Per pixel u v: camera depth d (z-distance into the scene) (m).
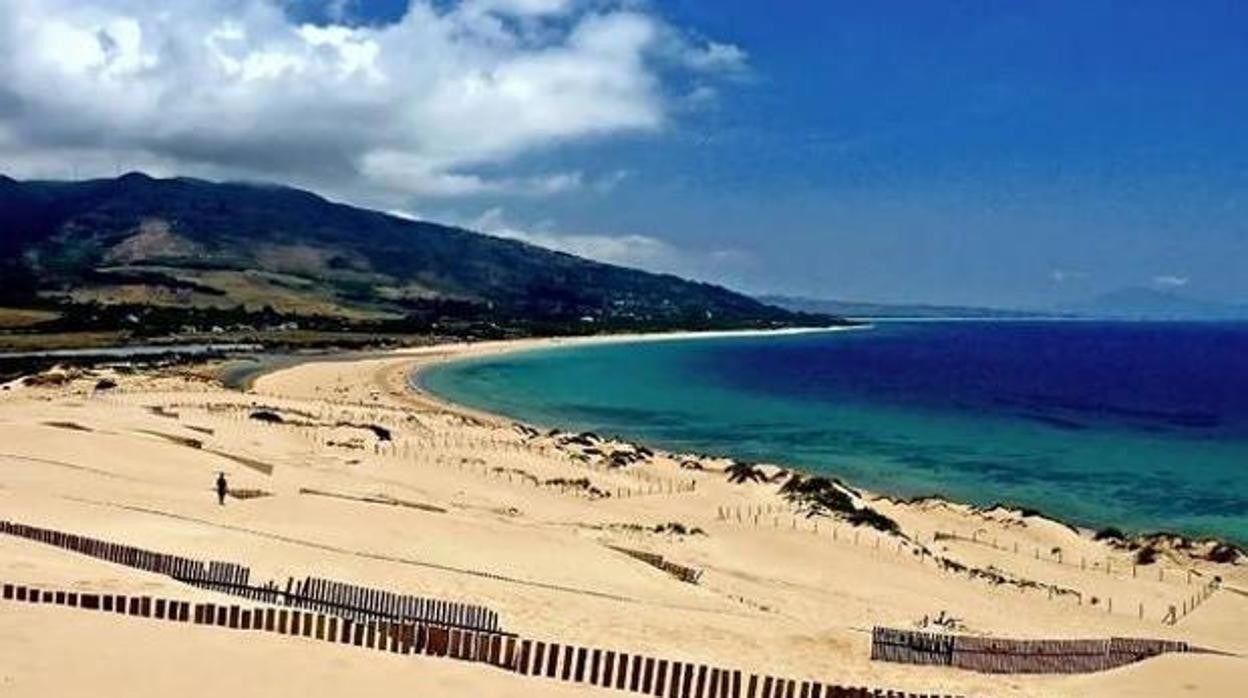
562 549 43.91
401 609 29.50
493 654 22.33
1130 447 111.62
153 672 17.59
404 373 175.88
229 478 55.91
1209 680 29.62
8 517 36.44
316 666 18.95
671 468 82.19
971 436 118.00
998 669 32.75
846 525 60.47
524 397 148.50
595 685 22.03
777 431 119.12
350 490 57.22
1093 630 42.72
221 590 29.33
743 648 31.02
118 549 31.33
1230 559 62.28
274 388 137.00
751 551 50.75
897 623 38.81
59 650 18.03
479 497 61.81
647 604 35.88
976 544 62.06
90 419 74.12
